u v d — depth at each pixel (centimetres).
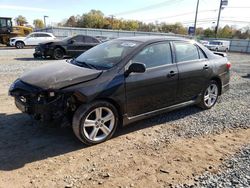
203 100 567
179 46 505
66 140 411
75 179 312
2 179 308
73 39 1521
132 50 434
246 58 2525
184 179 319
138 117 445
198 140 431
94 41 1598
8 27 2736
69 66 438
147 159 364
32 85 375
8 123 466
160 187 303
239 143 427
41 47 1462
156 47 465
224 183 313
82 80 377
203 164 356
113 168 339
